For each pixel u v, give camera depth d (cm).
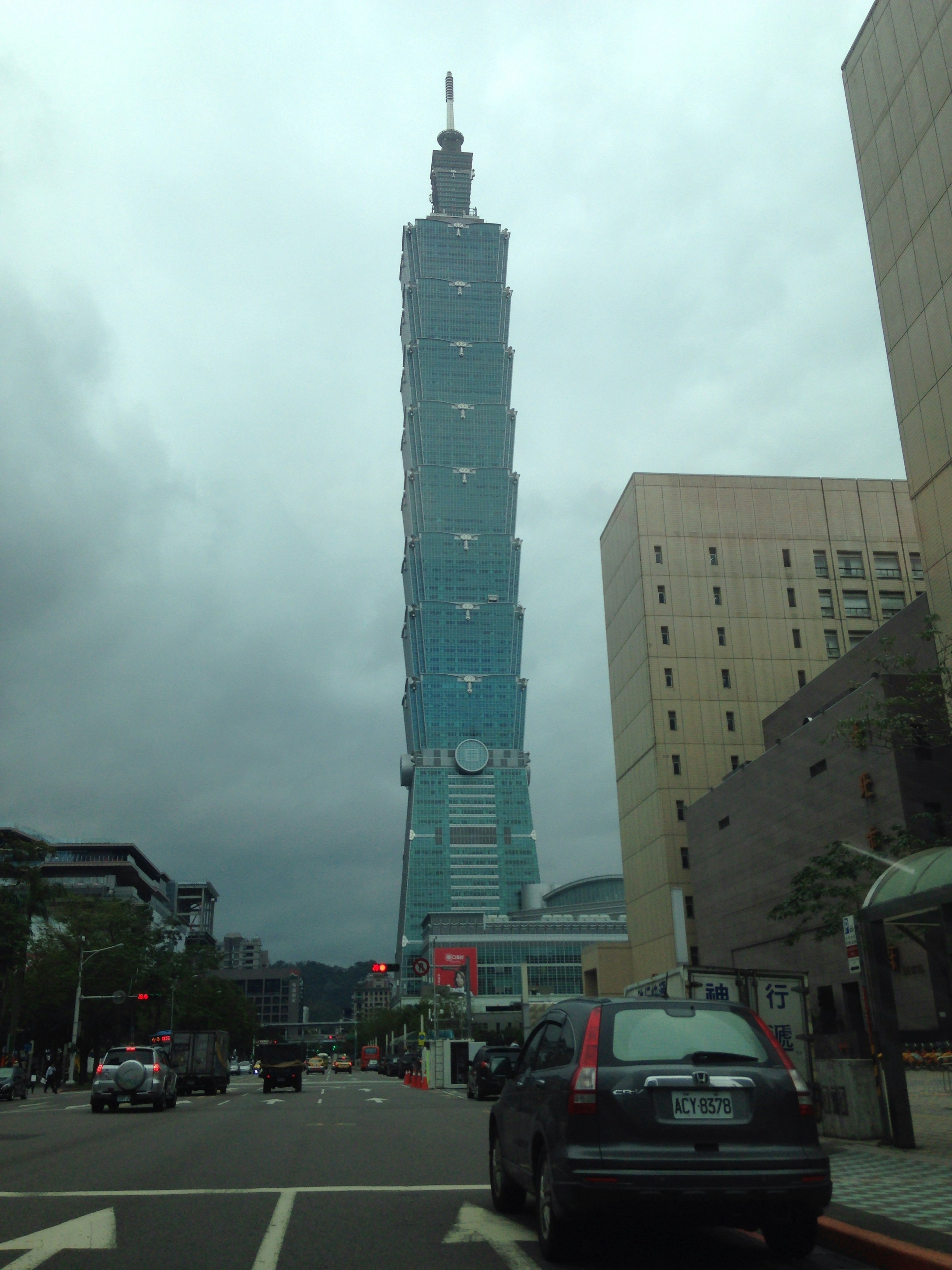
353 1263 715
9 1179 1207
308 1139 1808
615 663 8725
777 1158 691
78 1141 1812
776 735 7119
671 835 7481
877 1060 1371
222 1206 978
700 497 8181
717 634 7888
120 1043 9406
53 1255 739
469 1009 6378
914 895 1286
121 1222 881
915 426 3741
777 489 8238
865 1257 736
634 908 8138
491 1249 770
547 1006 9881
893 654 4997
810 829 5422
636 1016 754
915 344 3738
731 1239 832
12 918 6638
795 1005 1736
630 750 8244
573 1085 716
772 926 5900
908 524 8250
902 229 3816
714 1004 780
